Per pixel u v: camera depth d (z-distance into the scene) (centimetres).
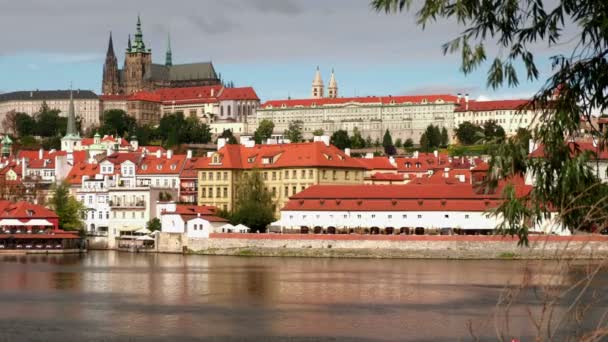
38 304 16225
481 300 16362
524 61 5934
